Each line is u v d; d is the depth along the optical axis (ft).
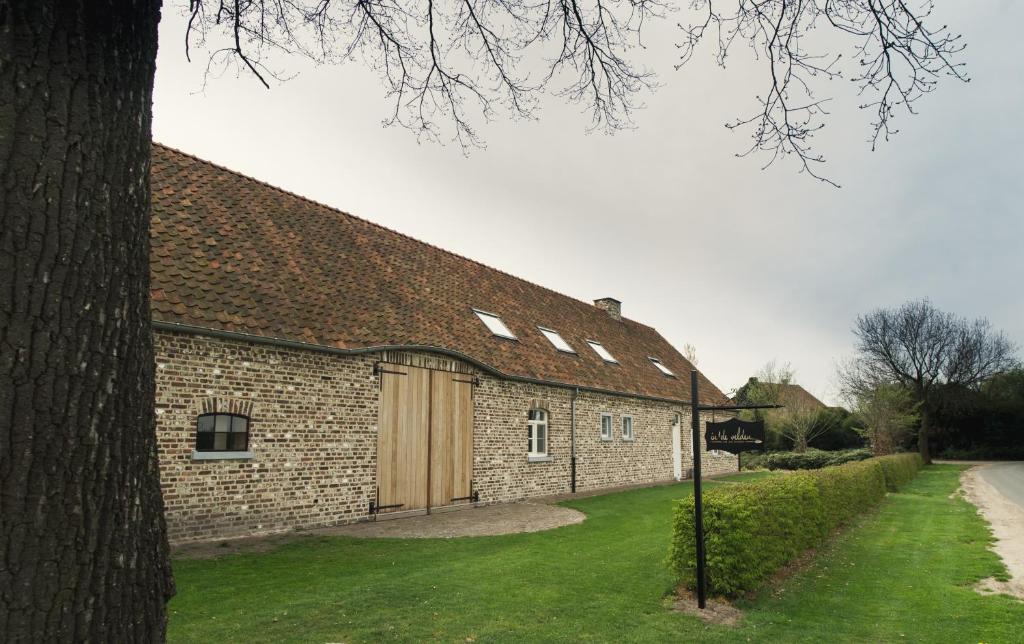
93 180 8.01
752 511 23.91
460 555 28.71
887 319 135.64
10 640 6.81
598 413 64.08
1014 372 149.59
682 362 98.17
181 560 26.37
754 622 19.86
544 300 73.92
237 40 14.62
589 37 17.07
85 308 7.73
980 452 146.41
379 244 53.42
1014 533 38.14
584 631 18.57
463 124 19.11
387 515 39.63
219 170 44.01
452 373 46.01
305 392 35.45
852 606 21.89
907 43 14.67
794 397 127.24
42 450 7.22
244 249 38.63
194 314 31.01
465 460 46.62
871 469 53.93
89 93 8.08
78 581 7.34
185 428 30.07
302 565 26.00
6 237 7.26
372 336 40.06
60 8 7.95
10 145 7.41
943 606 21.89
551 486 56.13
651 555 29.27
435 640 17.47
